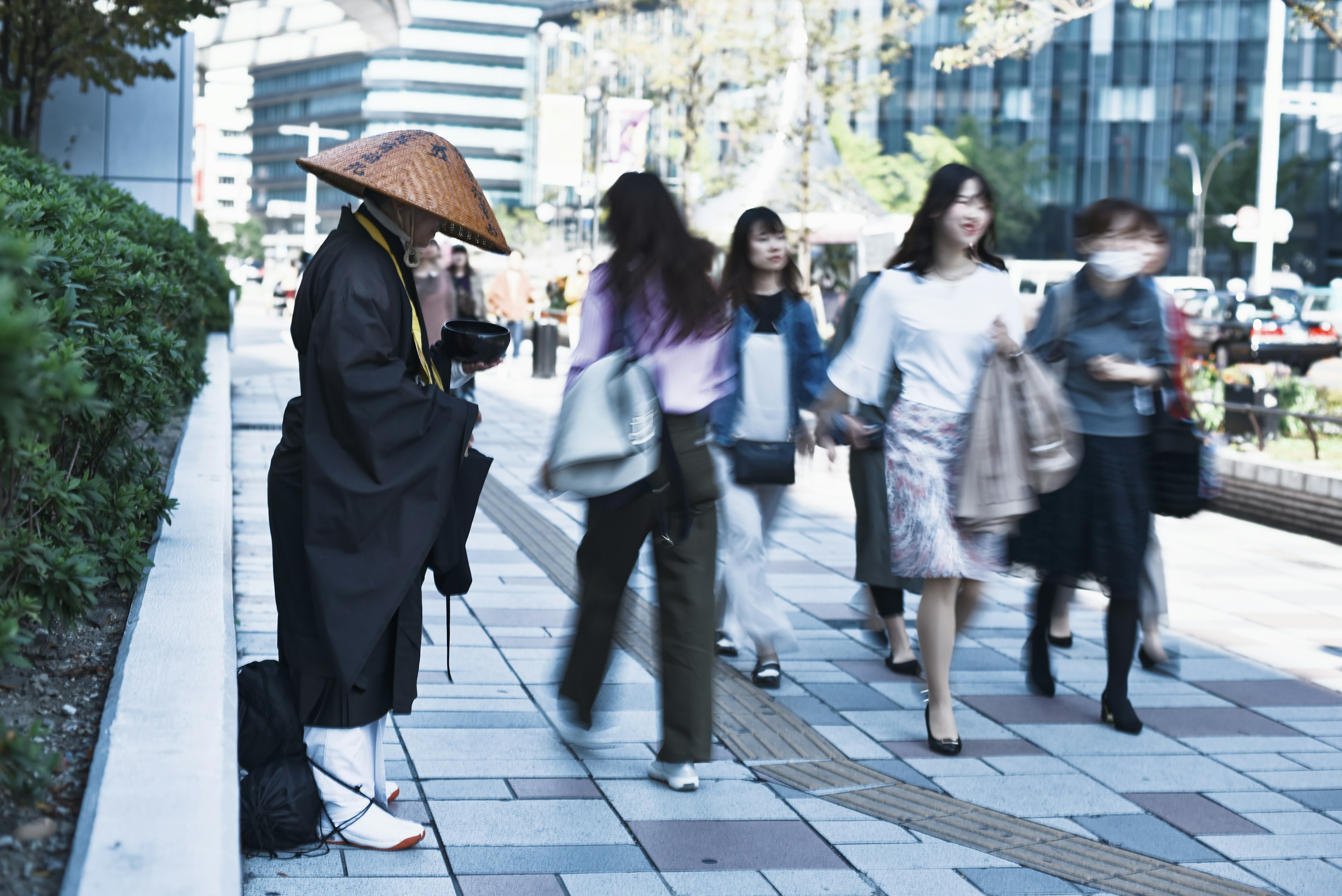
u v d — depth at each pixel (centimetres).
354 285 303
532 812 364
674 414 377
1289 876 344
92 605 316
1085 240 469
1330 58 6381
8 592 293
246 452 1002
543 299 2477
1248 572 758
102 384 411
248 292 6091
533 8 12356
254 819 316
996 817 379
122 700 287
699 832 356
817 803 384
